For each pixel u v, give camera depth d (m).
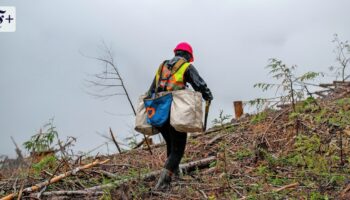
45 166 6.25
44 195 5.33
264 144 6.46
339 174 5.35
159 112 5.16
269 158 6.03
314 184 5.15
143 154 7.45
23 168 6.50
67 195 5.33
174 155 5.28
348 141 6.38
